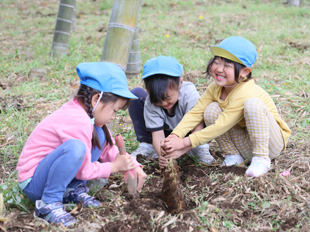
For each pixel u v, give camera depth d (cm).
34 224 208
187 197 238
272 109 275
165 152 264
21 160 221
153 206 228
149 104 281
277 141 271
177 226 208
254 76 480
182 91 285
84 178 218
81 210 220
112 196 240
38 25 871
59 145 216
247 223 214
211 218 215
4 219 203
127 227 203
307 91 419
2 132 347
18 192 242
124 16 329
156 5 1015
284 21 778
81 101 220
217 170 275
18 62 577
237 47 246
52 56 592
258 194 240
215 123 261
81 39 711
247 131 280
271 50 584
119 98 219
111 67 218
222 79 254
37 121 372
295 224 212
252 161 264
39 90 455
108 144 253
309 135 327
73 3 599
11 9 1066
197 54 580
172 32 734
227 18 830
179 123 278
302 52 578
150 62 255
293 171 269
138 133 315
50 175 206
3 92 445
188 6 1012
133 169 238
